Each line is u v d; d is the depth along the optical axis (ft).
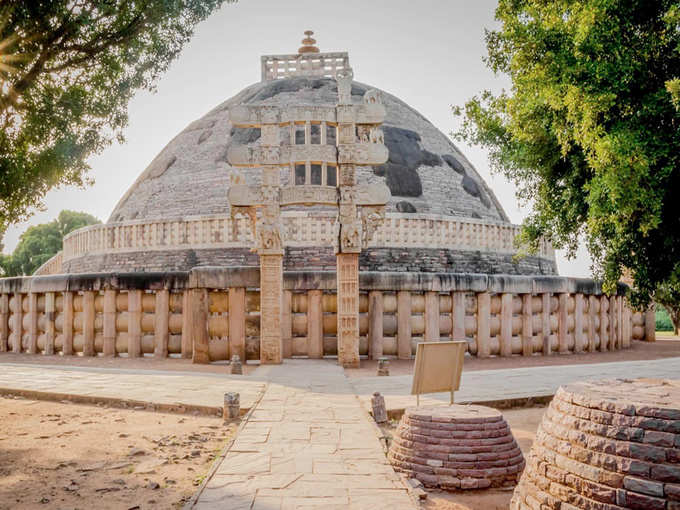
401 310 64.23
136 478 21.61
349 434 26.81
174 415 33.65
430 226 92.63
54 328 70.23
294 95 129.18
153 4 37.04
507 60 41.75
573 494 15.30
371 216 58.29
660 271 38.42
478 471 22.53
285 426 28.45
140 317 64.80
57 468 22.82
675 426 13.80
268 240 57.06
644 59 32.30
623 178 30.86
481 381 44.96
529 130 41.75
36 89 38.27
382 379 46.34
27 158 39.24
